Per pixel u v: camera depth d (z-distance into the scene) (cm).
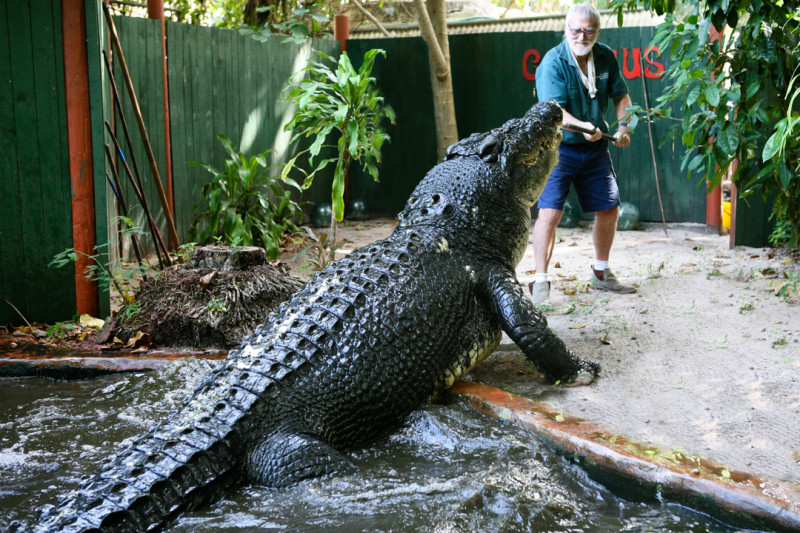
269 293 552
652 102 1037
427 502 304
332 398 354
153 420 401
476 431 368
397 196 1197
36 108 580
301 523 292
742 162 604
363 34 1305
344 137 644
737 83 589
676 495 305
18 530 276
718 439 346
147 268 614
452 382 407
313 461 326
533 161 459
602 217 618
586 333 519
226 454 320
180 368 475
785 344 469
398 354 377
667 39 588
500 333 440
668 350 475
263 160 902
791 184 612
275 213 973
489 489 312
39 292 598
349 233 1049
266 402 338
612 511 309
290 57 1095
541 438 359
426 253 416
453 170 452
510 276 437
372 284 391
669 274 688
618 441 338
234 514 301
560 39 1091
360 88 641
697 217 1039
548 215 604
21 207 589
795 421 361
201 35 929
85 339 556
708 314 546
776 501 281
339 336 367
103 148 592
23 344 542
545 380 440
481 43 1129
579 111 604
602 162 609
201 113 941
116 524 279
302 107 638
